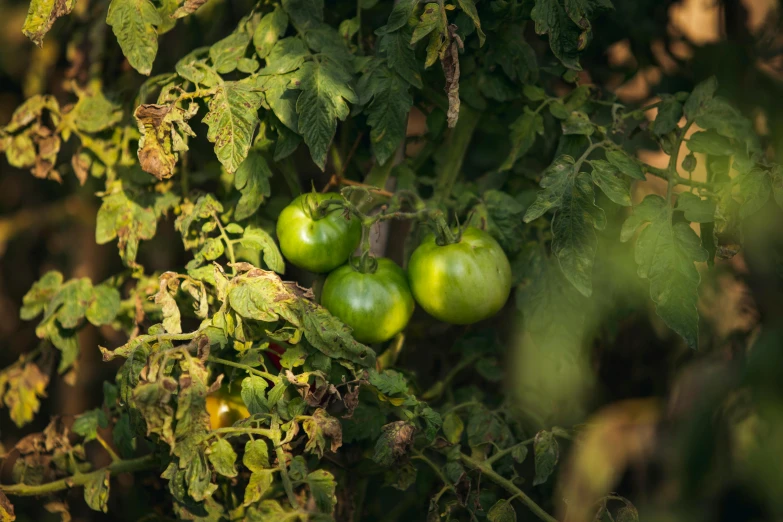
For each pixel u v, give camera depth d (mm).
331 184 1075
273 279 944
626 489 1110
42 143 1087
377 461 968
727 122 1009
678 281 965
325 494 935
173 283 958
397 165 1095
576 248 974
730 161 1017
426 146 1108
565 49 986
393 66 983
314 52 1018
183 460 912
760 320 1112
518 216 1089
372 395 1058
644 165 1018
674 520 960
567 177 981
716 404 950
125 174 1075
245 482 1074
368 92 989
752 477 917
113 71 1114
